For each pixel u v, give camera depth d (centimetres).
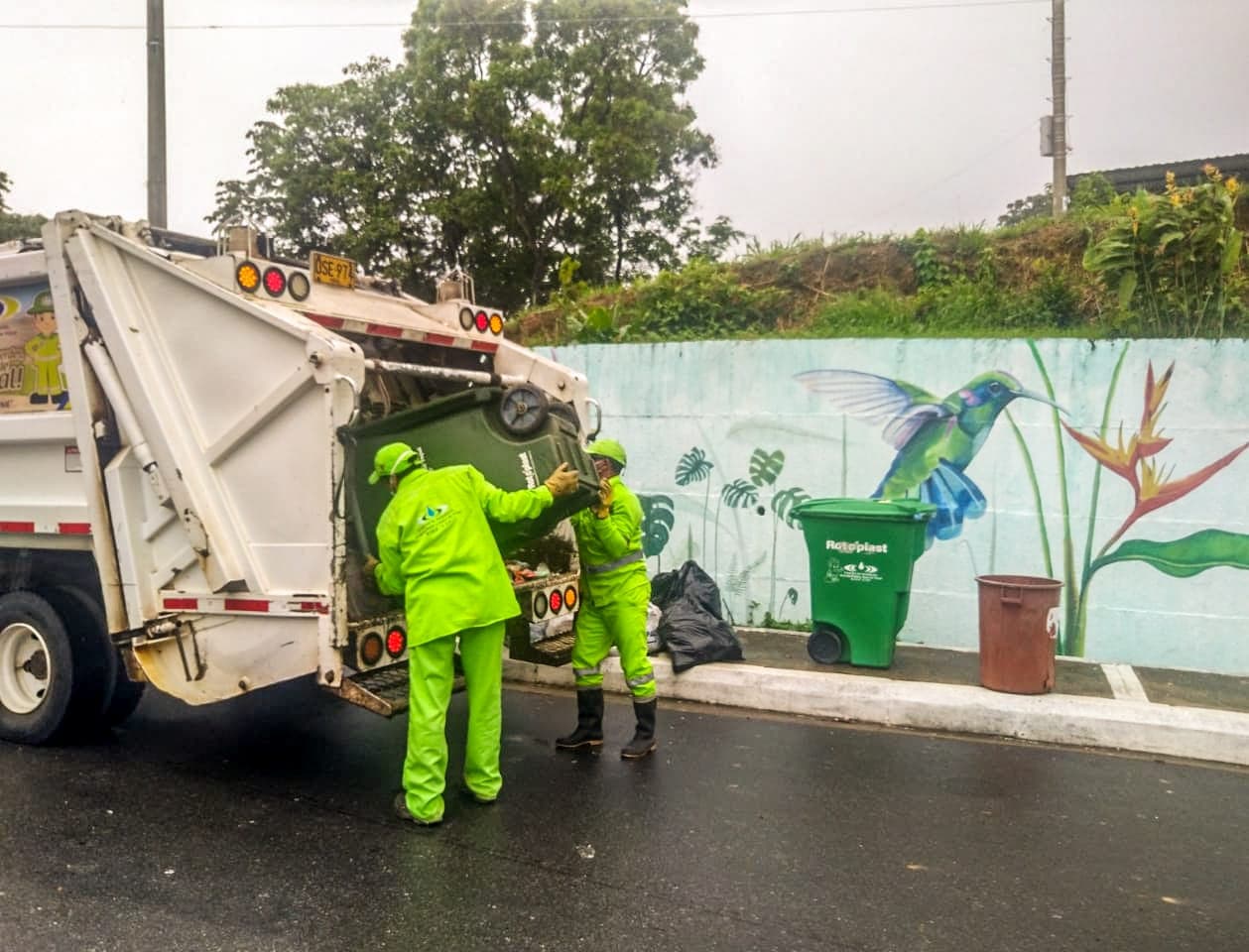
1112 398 741
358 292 600
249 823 461
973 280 1040
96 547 527
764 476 836
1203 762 572
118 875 404
